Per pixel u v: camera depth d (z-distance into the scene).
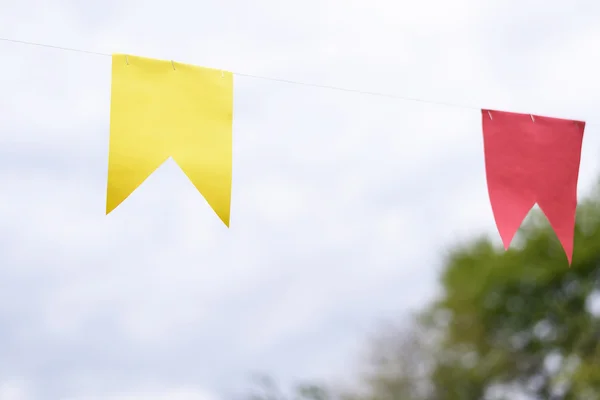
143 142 1.45
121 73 1.47
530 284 11.91
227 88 1.54
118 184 1.42
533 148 1.77
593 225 11.38
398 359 13.73
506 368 12.16
